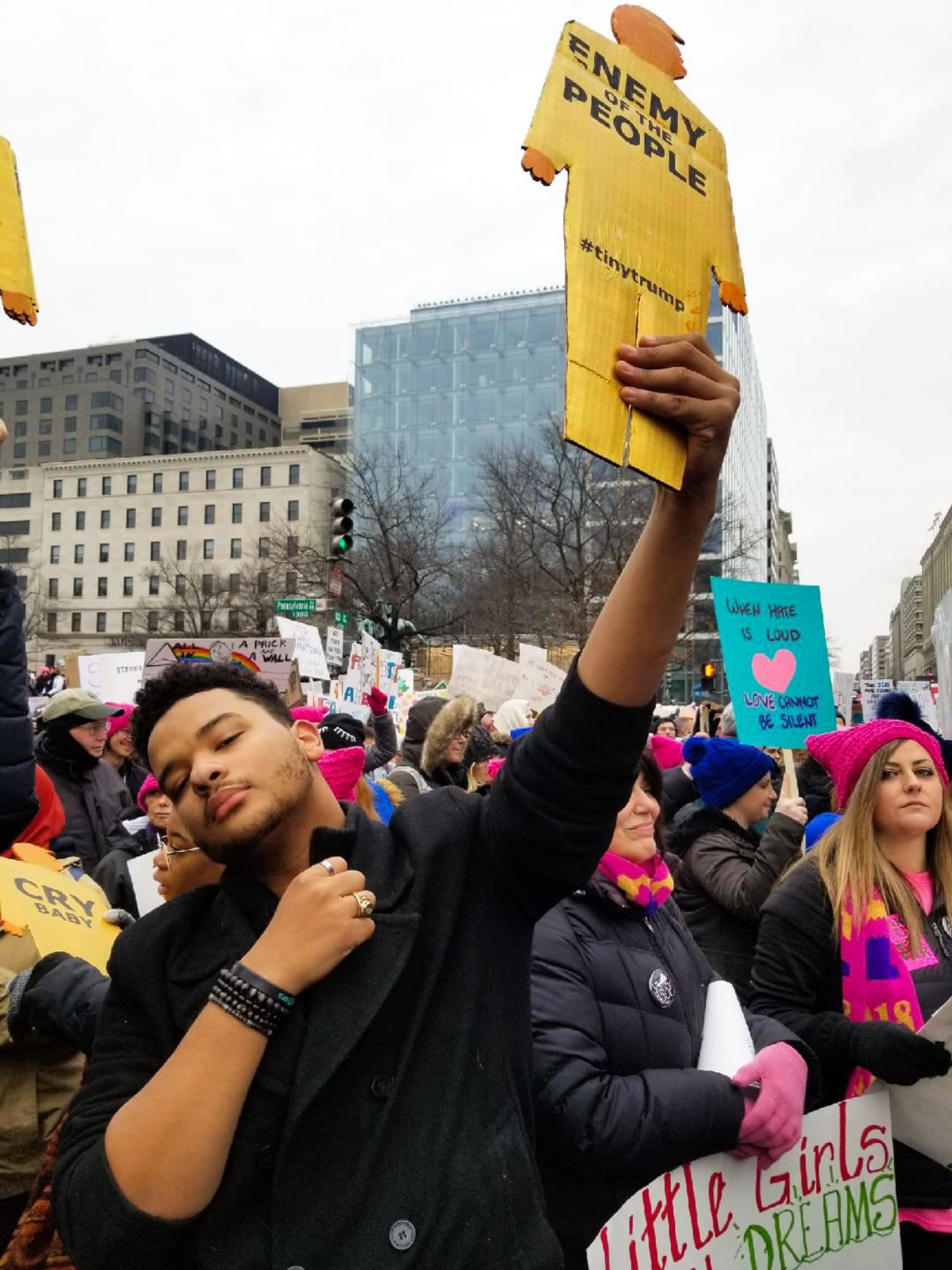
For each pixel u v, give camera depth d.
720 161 1.61
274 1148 1.36
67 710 5.41
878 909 2.81
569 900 2.38
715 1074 2.21
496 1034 1.54
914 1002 2.72
